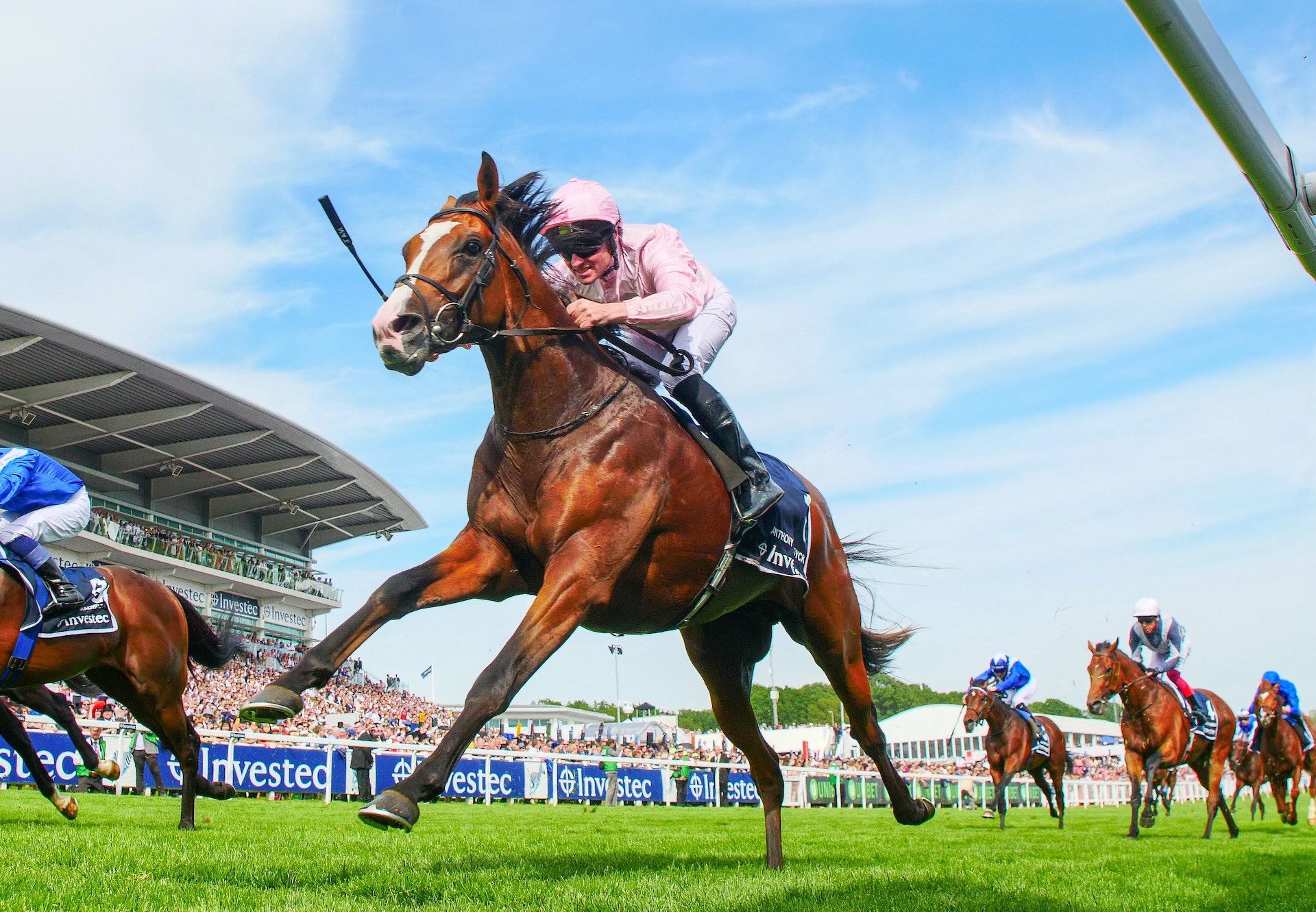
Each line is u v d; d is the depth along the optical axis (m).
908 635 4.89
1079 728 42.81
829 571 4.39
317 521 37.81
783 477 4.24
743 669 4.40
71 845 4.53
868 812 15.44
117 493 32.06
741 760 21.80
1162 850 6.83
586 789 15.37
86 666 5.50
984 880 4.20
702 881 3.79
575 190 3.94
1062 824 10.97
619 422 3.51
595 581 3.34
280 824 7.11
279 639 35.81
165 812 7.93
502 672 3.06
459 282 3.33
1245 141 2.65
